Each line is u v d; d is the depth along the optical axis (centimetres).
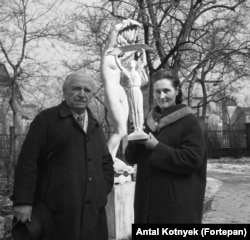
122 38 581
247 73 1431
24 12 1262
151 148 303
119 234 532
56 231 305
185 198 296
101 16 1323
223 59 1300
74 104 325
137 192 318
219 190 1173
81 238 306
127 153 335
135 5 1205
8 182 1142
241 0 1341
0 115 2180
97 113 1723
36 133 317
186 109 313
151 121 328
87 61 1553
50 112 328
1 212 805
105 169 347
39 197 316
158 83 320
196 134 301
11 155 1182
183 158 292
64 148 316
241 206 869
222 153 2948
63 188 309
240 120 4509
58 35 1383
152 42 1320
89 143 326
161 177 302
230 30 1425
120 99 564
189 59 1505
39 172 321
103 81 565
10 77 1395
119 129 562
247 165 2336
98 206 323
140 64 589
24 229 303
